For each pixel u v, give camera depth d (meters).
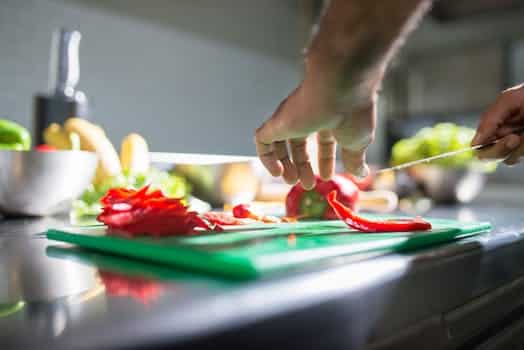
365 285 0.35
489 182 2.76
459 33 2.73
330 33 0.35
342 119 0.43
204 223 0.56
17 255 0.49
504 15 2.38
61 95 1.29
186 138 2.14
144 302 0.29
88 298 0.30
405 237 0.49
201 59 2.19
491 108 0.70
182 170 1.20
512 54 2.59
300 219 0.78
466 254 0.48
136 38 1.92
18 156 0.81
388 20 0.33
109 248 0.49
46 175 0.83
